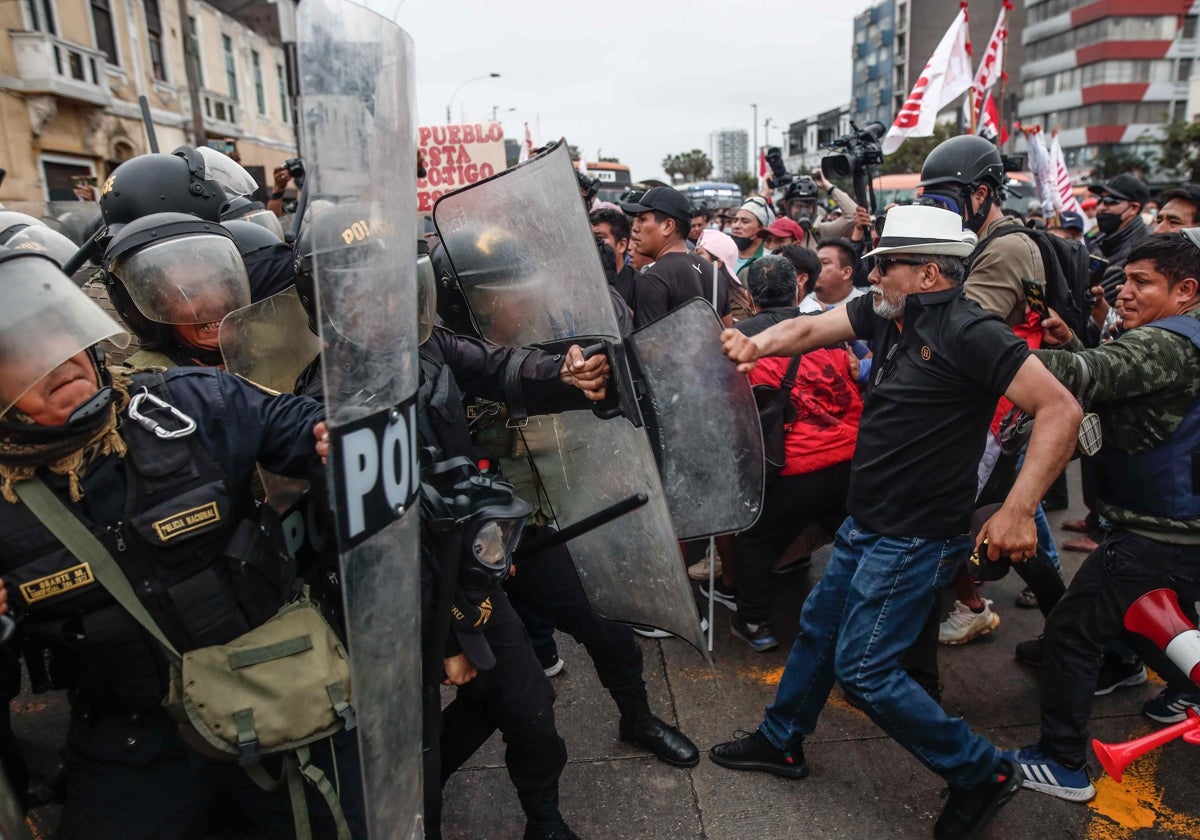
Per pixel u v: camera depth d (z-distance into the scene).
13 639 1.39
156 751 1.40
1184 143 32.44
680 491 2.21
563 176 1.73
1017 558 1.89
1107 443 2.19
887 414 2.06
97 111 15.75
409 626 1.32
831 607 2.24
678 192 3.85
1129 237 4.84
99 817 1.41
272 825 1.55
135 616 1.28
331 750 1.45
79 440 1.24
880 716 2.07
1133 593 2.16
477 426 2.24
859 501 2.14
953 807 2.12
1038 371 1.84
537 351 1.98
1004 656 3.07
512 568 2.06
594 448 2.07
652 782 2.41
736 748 2.46
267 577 1.39
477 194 2.00
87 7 15.55
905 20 55.88
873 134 5.29
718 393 2.13
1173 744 2.55
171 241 1.69
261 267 2.16
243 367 1.74
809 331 2.26
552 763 2.00
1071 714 2.25
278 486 1.59
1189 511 2.09
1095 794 2.29
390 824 1.30
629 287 3.98
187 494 1.29
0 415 1.19
